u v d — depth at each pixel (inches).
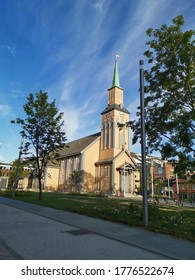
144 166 406.6
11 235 315.9
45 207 652.7
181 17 575.5
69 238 304.5
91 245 273.0
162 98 624.7
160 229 358.3
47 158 957.8
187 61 539.8
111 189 1688.0
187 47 541.6
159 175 2751.0
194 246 279.6
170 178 2608.3
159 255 245.1
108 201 910.4
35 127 905.5
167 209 754.8
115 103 1937.7
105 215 479.8
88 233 339.0
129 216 450.3
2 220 438.6
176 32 569.0
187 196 2186.3
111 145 1840.6
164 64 578.9
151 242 292.7
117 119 1887.3
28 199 910.4
